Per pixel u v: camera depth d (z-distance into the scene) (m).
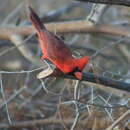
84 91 10.58
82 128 9.76
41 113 11.80
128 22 13.30
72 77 6.81
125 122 8.78
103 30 12.42
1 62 15.05
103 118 9.50
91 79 7.51
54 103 12.02
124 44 14.66
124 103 9.03
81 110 9.03
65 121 10.38
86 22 12.40
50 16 14.41
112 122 8.91
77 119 8.62
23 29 13.02
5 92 12.01
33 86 12.77
